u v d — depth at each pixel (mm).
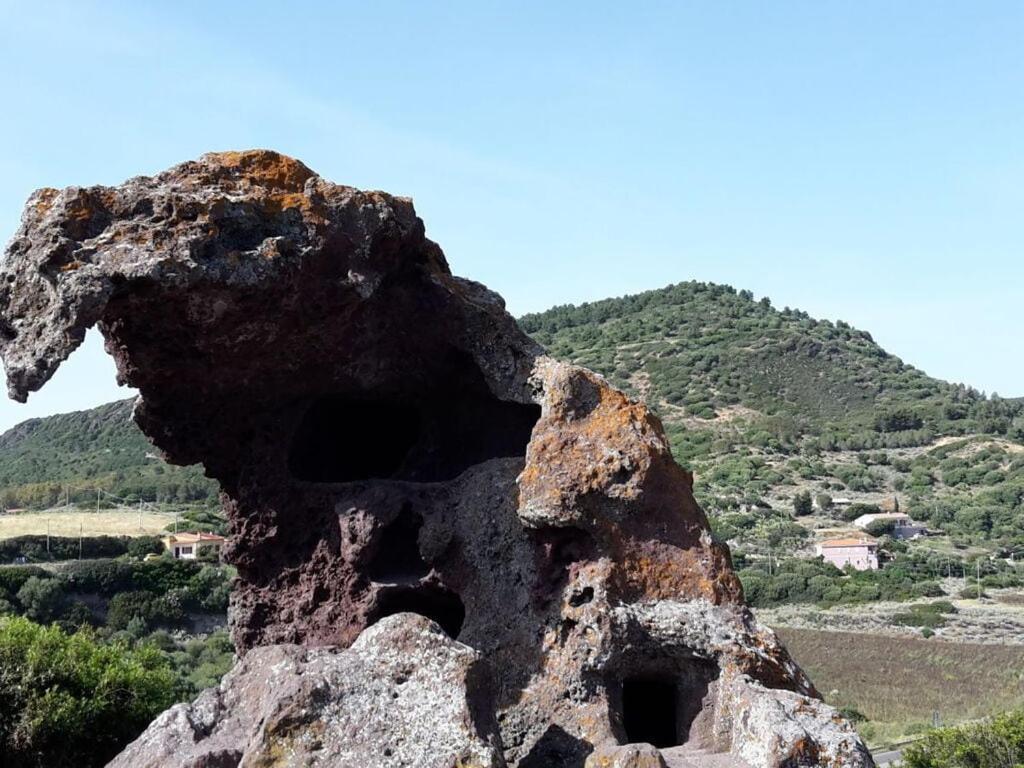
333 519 9961
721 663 8352
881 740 35531
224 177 8945
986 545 77938
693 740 8219
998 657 48344
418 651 7125
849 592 62219
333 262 9062
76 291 7652
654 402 109875
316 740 6570
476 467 9867
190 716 7328
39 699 12672
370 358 10156
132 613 37531
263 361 9500
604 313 145750
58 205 8148
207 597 39812
